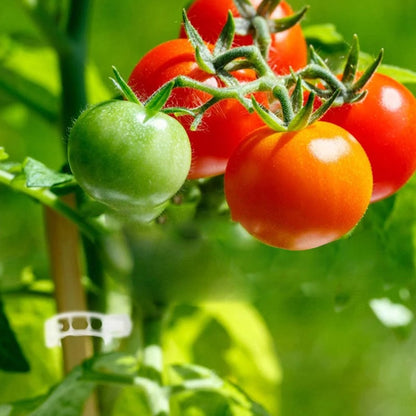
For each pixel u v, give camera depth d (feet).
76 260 1.31
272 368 1.60
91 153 0.91
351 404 2.54
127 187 0.92
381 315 1.29
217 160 1.02
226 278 1.20
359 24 2.47
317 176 0.95
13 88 1.45
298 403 2.48
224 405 1.27
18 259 1.55
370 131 1.02
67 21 1.35
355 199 0.96
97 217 1.13
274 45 1.07
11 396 1.49
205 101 0.98
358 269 1.28
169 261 1.16
